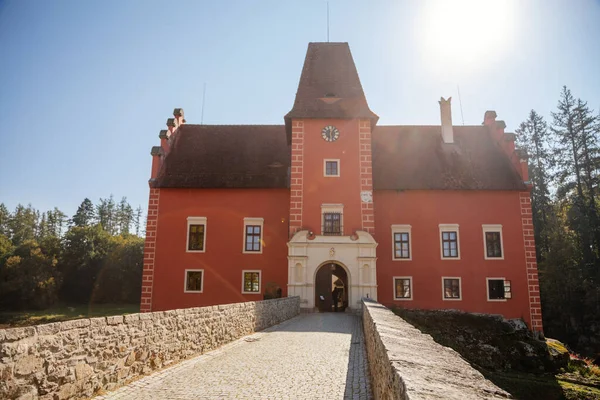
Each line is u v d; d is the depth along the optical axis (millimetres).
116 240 82125
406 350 5684
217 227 34125
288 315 25031
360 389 8742
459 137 39188
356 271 30281
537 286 33000
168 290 33281
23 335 6203
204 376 9781
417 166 36312
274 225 34000
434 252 33688
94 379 7781
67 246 79625
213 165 36406
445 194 34562
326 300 39938
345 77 35375
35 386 6363
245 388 8734
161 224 34219
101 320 8070
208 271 33500
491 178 35031
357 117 32844
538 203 58094
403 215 34312
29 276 71500
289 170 35844
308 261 30469
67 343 7094
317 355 12711
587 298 45906
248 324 17312
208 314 13398
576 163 53938
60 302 76000
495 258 33469
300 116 32906
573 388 25078
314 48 36781
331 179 32188
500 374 27328
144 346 9617
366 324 15719
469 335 29828
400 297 33156
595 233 49906
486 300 32906
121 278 76688
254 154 37625
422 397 3273
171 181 34812
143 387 8695
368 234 30750
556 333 48375
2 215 113250
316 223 31531
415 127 40594
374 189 34312
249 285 33375
